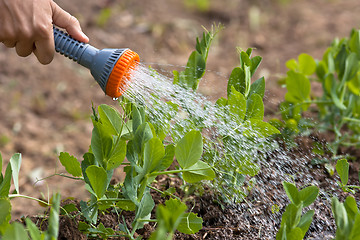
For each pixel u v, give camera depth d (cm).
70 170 187
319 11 693
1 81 510
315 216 210
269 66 523
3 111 459
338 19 652
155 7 705
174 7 713
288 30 638
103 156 177
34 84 508
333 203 151
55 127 440
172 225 118
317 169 248
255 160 221
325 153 269
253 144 203
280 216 212
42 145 407
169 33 619
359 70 283
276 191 221
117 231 189
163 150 169
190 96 212
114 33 614
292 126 259
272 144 221
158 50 575
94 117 187
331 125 310
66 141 416
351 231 149
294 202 175
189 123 202
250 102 197
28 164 376
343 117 282
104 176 168
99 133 175
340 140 277
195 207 219
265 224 209
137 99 195
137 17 659
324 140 285
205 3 697
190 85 219
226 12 695
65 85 509
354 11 678
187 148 168
